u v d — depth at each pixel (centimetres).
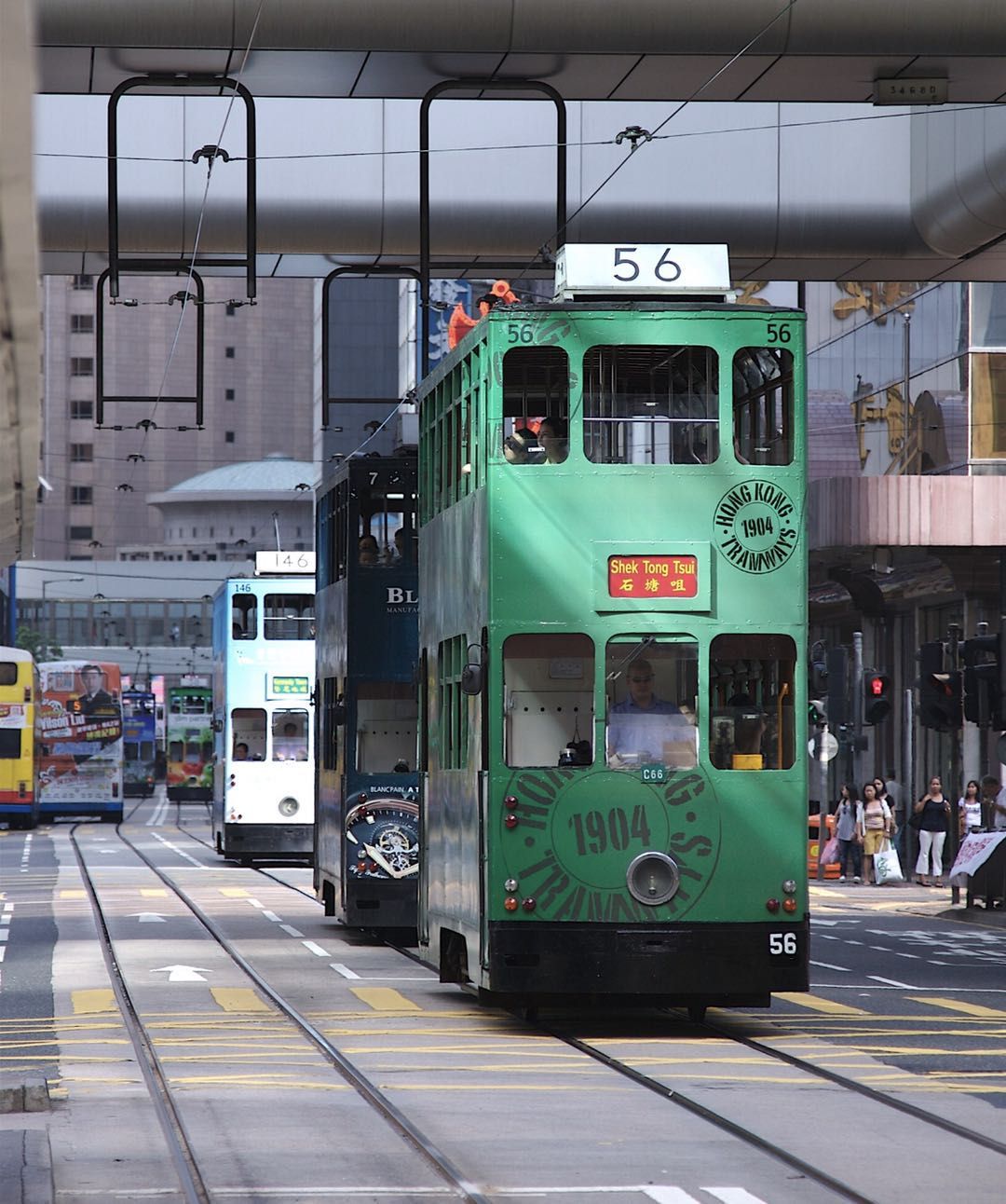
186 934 8700
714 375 5338
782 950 5175
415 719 8275
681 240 9856
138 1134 3631
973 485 11806
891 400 13900
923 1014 5847
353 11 6944
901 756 14388
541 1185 3150
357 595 8294
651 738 5231
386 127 9838
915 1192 3098
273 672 13562
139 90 7831
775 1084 4319
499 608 5259
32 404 2945
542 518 5284
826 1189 3131
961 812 12081
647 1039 5178
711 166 9806
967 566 12438
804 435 5356
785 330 5359
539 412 5334
